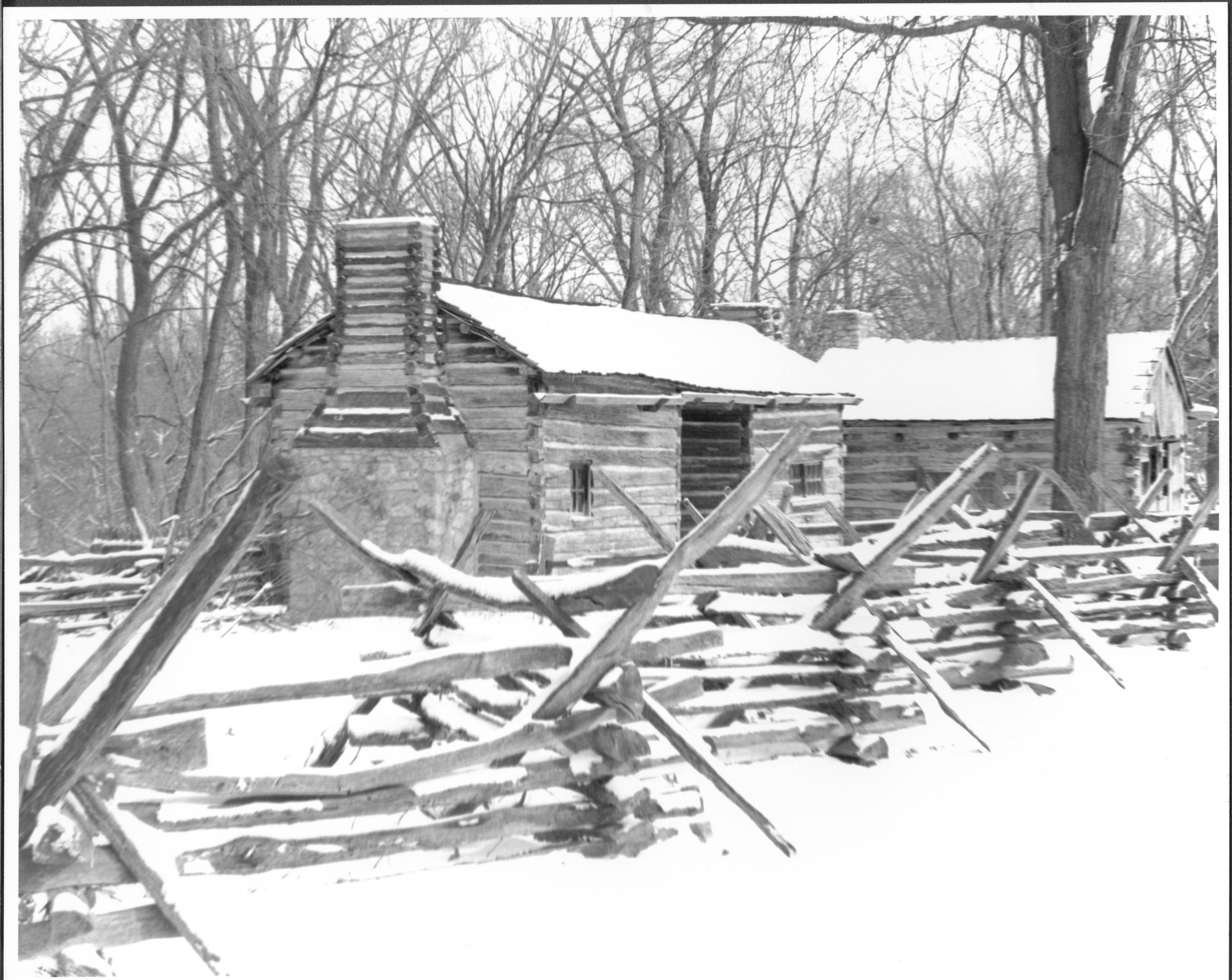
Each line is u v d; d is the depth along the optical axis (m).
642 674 7.39
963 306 40.06
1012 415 26.58
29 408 29.44
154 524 27.19
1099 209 19.47
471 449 17.16
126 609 14.30
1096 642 9.83
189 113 28.28
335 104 30.62
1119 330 40.53
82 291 28.80
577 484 17.80
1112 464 26.00
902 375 28.66
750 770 7.84
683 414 22.95
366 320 17.02
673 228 35.31
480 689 6.89
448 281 18.88
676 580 7.31
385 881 5.91
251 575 16.30
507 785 5.85
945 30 20.48
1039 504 26.50
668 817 6.46
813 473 23.88
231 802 5.29
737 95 30.69
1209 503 12.63
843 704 8.12
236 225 27.30
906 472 27.19
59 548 29.58
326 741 6.98
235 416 31.95
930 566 11.31
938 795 7.50
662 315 24.59
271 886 5.79
